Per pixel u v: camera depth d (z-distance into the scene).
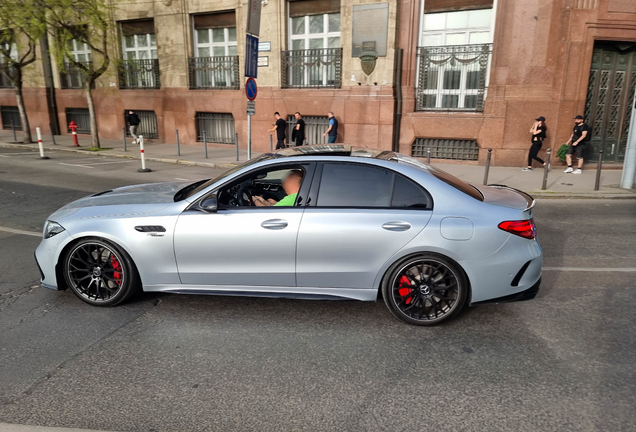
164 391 3.12
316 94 16.48
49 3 16.27
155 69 20.28
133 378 3.28
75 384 3.20
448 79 15.21
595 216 8.59
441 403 3.01
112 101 21.55
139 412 2.90
